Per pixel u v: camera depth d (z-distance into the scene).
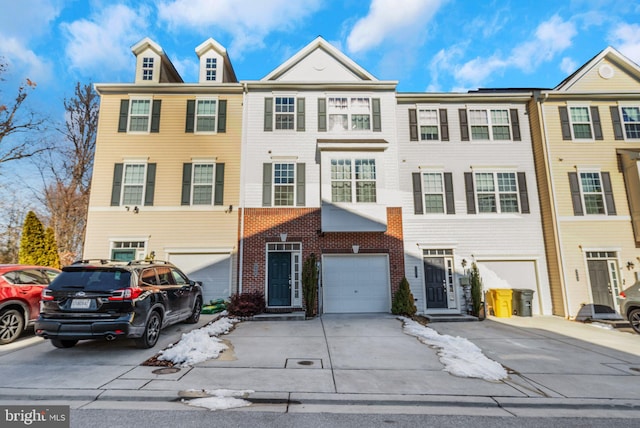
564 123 13.27
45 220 24.98
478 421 4.18
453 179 13.28
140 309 6.57
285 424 3.97
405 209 13.02
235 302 11.11
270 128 13.25
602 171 12.96
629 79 13.73
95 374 5.43
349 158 12.71
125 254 12.42
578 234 12.44
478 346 7.92
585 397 4.93
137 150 13.10
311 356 6.72
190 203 12.78
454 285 12.59
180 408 4.35
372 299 12.28
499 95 13.61
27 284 7.79
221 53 14.61
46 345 7.16
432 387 5.17
